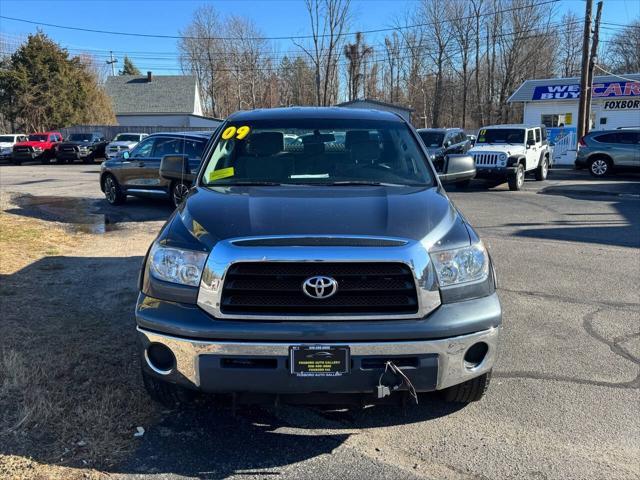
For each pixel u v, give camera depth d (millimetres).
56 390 3512
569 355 4262
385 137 4293
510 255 7598
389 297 2678
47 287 5742
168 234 3043
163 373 2834
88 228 9492
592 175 19984
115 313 4977
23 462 2795
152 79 56719
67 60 43125
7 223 9617
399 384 2691
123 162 12016
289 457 2939
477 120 56219
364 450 3014
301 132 4254
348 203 3197
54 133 34281
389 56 60188
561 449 3018
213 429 3191
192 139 10914
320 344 2613
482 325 2789
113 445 2982
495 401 3545
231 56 64500
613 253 7727
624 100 26844
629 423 3279
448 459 2932
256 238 2730
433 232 2885
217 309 2678
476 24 52844
